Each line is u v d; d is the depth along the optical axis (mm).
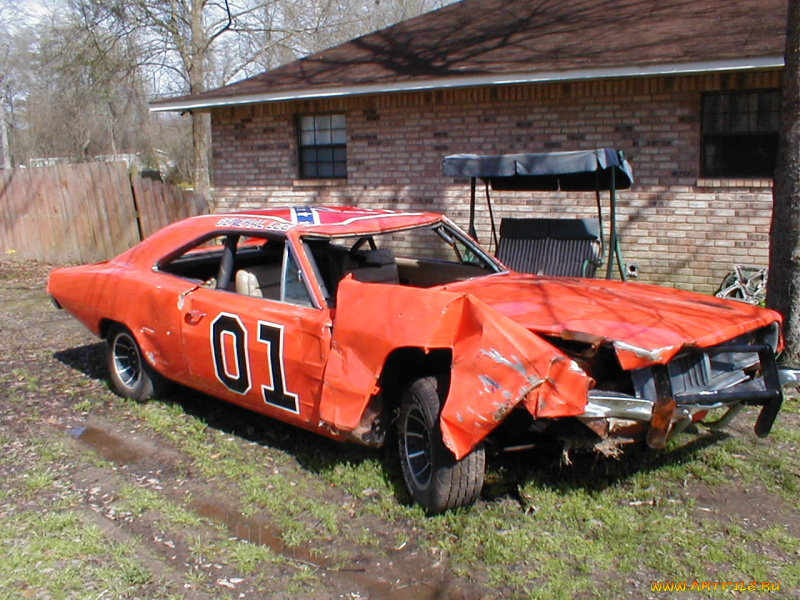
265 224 5008
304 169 12602
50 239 14086
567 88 10117
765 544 3676
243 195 13086
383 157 11633
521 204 10672
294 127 12430
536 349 3590
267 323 4656
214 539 3844
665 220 9789
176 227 5867
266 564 3600
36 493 4398
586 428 3768
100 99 24344
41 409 5918
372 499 4250
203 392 5797
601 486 4293
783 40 8594
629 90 9758
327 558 3672
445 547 3709
